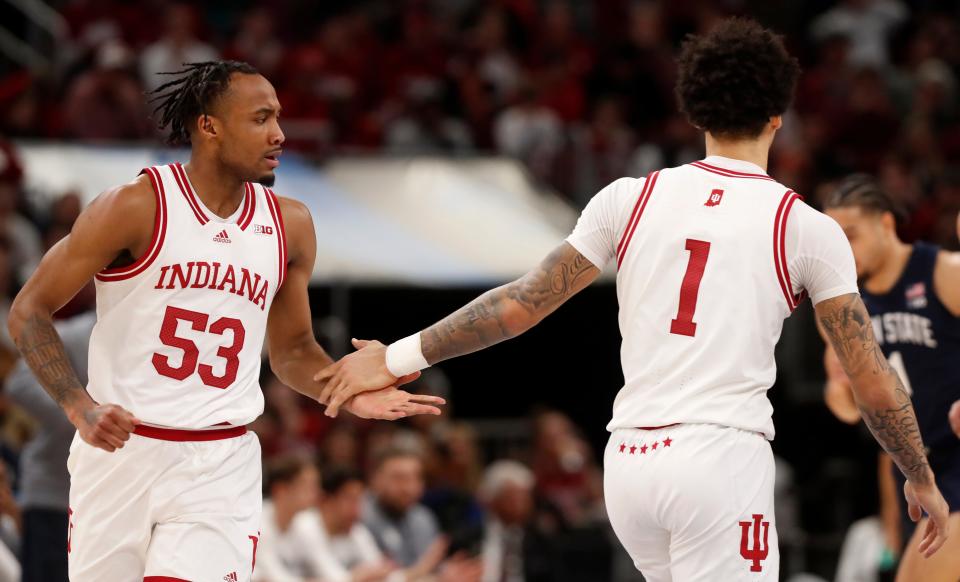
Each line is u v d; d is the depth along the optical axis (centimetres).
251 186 560
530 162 1811
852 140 1970
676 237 501
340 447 1238
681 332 493
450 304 1574
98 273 533
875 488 1491
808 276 499
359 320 1558
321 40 2038
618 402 509
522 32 2142
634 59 2058
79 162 1548
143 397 527
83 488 536
